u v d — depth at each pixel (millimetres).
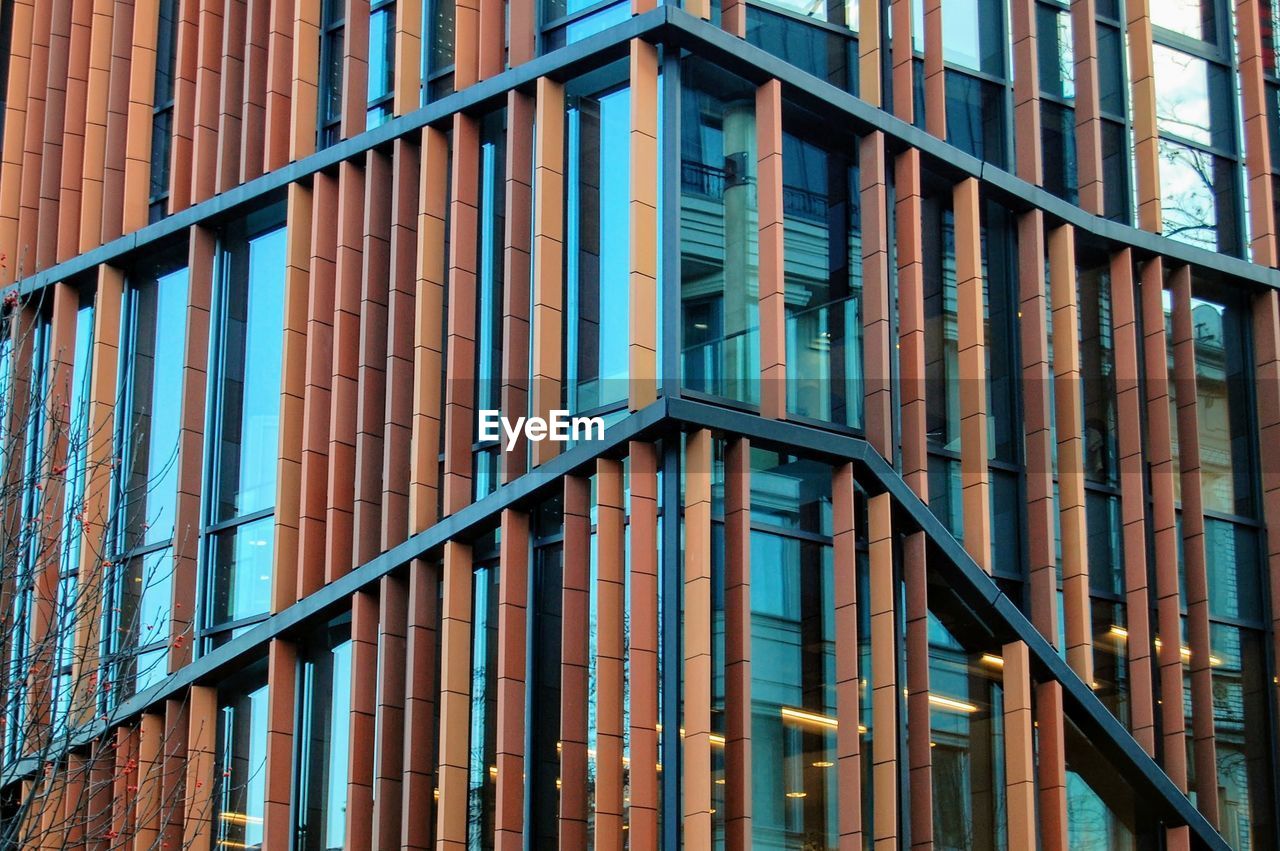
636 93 25328
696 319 25000
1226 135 31250
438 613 25844
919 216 26703
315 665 26984
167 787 27062
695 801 22625
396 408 26562
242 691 27609
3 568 21188
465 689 24969
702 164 25766
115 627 28641
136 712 26859
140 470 29547
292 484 27469
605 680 23625
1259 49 31453
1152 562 28281
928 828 24078
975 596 25766
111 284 30531
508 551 24781
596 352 25562
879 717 24094
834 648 24656
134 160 31000
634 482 23969
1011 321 28062
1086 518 27906
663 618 23672
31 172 32438
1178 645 27516
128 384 30203
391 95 29094
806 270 26156
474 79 27531
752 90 26344
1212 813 27172
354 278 27781
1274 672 28719
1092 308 29016
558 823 24125
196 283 29344
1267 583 29188
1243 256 30688
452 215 26688
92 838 22734
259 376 28922
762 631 24234
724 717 23562
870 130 26766
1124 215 29641
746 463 24078
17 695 20375
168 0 32281
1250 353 30297
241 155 29766
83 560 28672
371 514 26609
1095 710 25969
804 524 24984
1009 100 29031
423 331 26531
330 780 26281
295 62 29406
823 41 27594
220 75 30484
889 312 26062
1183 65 31188
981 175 27547
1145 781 26406
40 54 33156
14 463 23219
